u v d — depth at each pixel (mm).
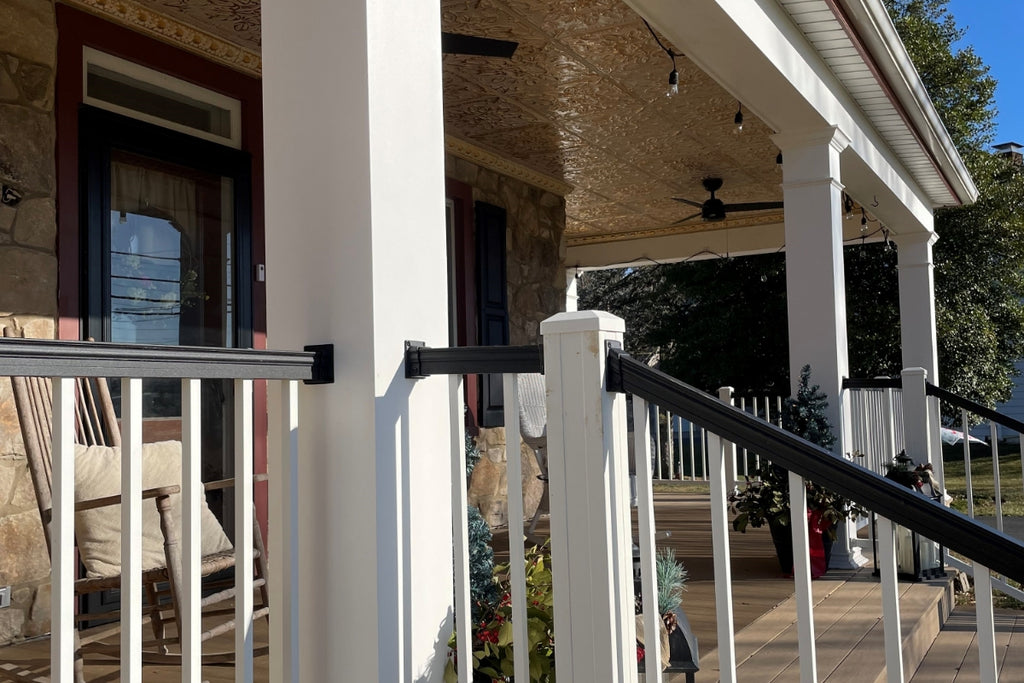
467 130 6031
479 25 4352
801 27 4301
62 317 3473
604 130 6043
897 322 13391
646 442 1732
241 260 4312
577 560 1696
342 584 1845
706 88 5234
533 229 7270
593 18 4270
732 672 1671
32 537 3340
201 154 4125
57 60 3504
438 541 1975
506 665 1994
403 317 1918
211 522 2643
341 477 1856
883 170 6105
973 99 14367
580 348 1712
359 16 1889
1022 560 1475
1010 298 13805
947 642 3824
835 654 3010
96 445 2691
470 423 6078
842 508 4266
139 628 1487
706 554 5000
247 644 1710
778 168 7145
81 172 3586
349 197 1886
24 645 3209
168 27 3941
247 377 1683
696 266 15602
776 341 14906
